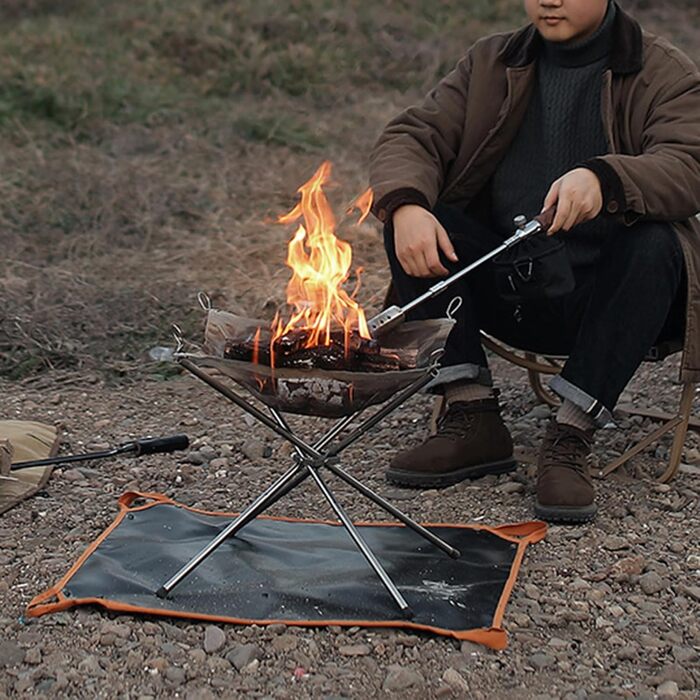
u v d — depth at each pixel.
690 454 4.05
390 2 10.76
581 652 2.89
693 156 3.49
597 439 4.22
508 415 4.54
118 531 3.39
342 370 2.85
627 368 3.54
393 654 2.83
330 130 8.55
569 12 3.61
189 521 3.46
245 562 3.20
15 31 9.68
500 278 3.68
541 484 3.57
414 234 3.48
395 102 9.17
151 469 4.01
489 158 3.83
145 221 6.80
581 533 3.46
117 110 8.55
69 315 5.48
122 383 4.98
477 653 2.84
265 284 5.96
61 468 3.99
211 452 4.17
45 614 2.96
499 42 3.88
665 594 3.16
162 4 10.38
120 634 2.88
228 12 10.29
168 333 5.41
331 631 2.90
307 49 9.73
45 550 3.39
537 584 3.19
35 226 6.73
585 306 3.79
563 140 3.78
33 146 7.78
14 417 4.54
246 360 2.86
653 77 3.65
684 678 2.78
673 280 3.51
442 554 3.27
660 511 3.64
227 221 6.96
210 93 9.20
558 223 3.32
